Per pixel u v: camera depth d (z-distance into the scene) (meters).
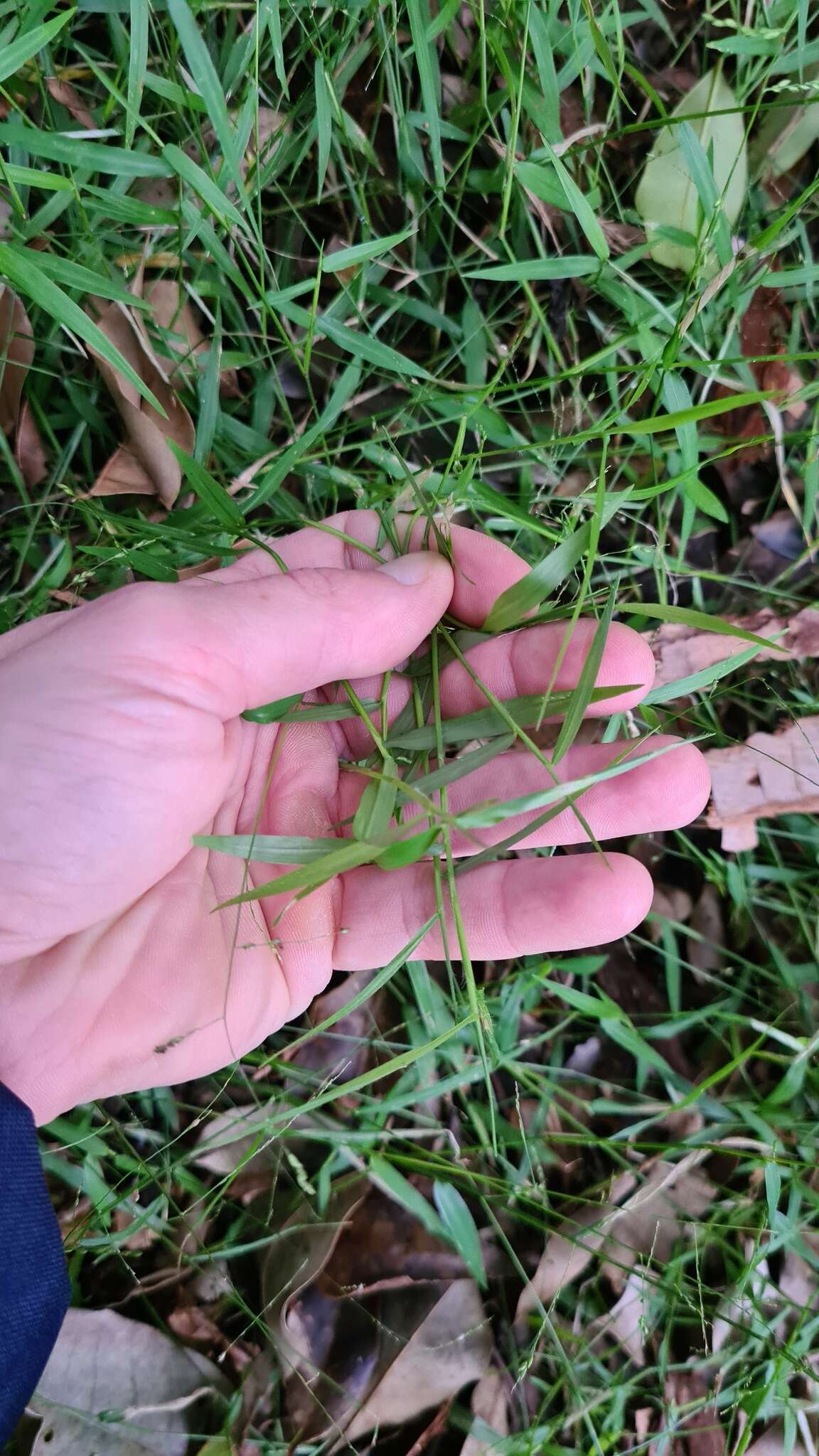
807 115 0.28
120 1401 0.27
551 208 0.29
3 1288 0.21
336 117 0.27
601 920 0.24
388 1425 0.28
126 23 0.28
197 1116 0.30
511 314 0.30
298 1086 0.30
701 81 0.28
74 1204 0.29
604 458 0.21
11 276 0.22
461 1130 0.30
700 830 0.31
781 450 0.29
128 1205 0.29
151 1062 0.24
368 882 0.26
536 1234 0.30
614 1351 0.29
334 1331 0.28
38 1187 0.22
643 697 0.24
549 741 0.29
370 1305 0.29
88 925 0.23
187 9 0.23
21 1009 0.23
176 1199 0.29
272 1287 0.29
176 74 0.27
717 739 0.31
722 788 0.31
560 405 0.30
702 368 0.28
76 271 0.24
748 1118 0.30
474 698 0.26
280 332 0.29
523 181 0.25
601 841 0.32
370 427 0.30
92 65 0.24
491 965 0.31
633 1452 0.29
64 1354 0.27
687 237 0.27
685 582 0.32
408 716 0.25
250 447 0.29
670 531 0.31
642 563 0.29
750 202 0.29
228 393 0.30
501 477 0.31
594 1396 0.29
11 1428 0.22
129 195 0.28
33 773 0.22
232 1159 0.29
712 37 0.29
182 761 0.22
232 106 0.28
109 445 0.30
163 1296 0.29
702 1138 0.30
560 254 0.29
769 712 0.31
